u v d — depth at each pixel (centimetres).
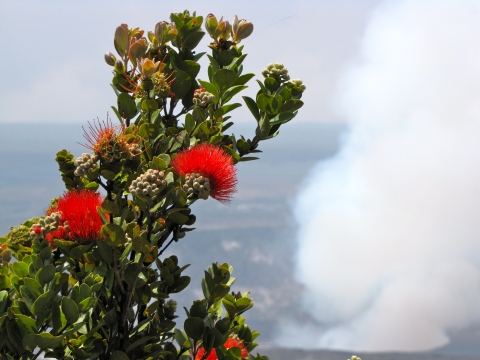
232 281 192
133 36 202
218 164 161
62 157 190
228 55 212
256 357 211
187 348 179
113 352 147
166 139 181
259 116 210
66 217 152
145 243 141
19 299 145
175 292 180
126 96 183
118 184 175
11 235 181
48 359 150
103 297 166
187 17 216
